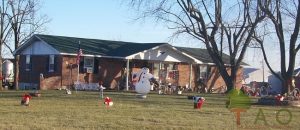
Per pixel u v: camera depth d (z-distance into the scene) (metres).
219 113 19.31
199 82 51.00
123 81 45.88
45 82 42.31
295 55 34.84
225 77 41.44
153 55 46.72
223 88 52.56
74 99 25.84
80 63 44.09
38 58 45.56
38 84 43.44
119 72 46.06
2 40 44.03
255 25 38.69
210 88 51.84
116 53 45.53
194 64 50.78
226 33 41.28
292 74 34.97
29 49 46.59
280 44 35.12
